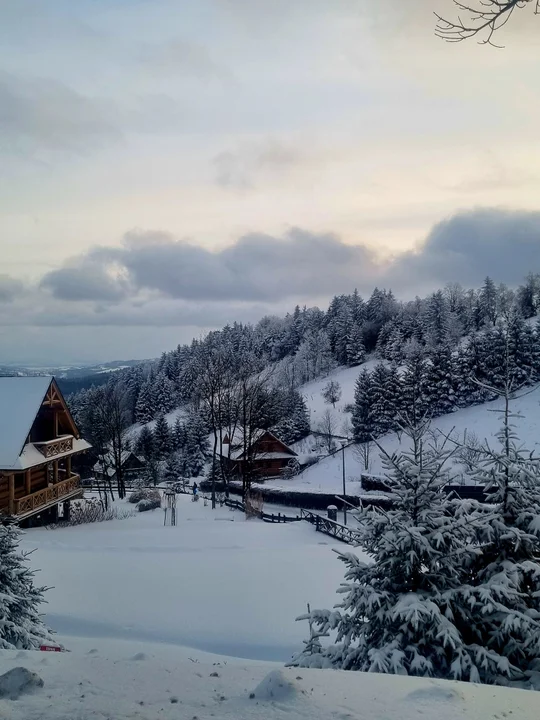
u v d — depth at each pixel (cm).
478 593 725
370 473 4922
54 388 2894
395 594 737
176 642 1159
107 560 1864
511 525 796
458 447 843
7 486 2605
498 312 9656
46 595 1451
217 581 1605
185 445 6781
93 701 453
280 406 6134
